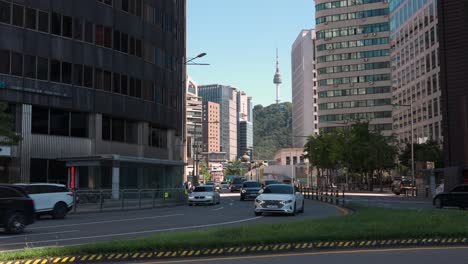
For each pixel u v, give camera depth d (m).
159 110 53.69
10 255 10.09
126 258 10.79
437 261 10.48
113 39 47.19
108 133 47.38
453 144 50.88
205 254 11.34
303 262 10.47
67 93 42.53
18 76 39.22
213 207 35.59
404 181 64.00
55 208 25.00
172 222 21.70
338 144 86.38
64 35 42.69
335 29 156.50
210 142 148.88
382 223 15.76
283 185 26.45
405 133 102.50
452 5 52.06
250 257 11.19
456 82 51.12
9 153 37.88
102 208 31.69
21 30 39.62
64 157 41.47
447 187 45.12
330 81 155.88
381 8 151.62
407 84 101.50
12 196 17.72
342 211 28.05
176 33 59.25
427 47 88.88
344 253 11.70
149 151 52.66
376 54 151.12
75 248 10.84
